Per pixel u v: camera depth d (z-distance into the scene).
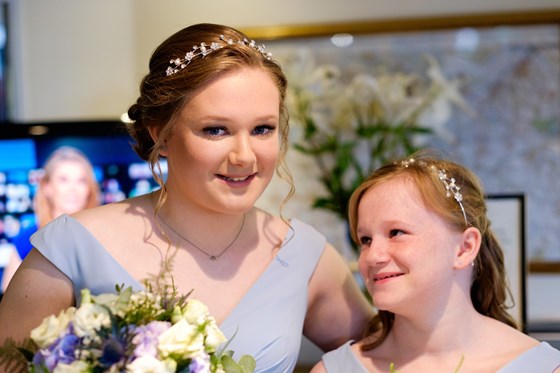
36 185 2.84
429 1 2.83
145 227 1.66
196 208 1.64
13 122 2.86
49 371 1.18
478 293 1.73
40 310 1.56
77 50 2.97
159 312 1.29
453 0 2.81
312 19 2.88
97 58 2.96
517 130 2.81
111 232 1.62
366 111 2.84
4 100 2.97
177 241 1.65
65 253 1.58
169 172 1.66
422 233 1.56
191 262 1.64
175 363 1.19
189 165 1.51
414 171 1.62
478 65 2.81
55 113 2.99
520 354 1.56
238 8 2.91
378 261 1.57
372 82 2.83
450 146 2.83
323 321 1.88
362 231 1.64
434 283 1.56
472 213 1.62
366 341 1.77
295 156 2.87
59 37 2.97
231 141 1.50
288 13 2.89
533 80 2.80
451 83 2.82
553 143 2.80
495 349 1.59
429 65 2.82
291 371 1.71
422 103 2.82
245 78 1.50
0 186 2.83
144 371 1.16
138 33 2.95
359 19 2.86
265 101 1.51
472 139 2.82
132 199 1.73
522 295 2.41
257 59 1.54
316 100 2.86
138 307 1.25
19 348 1.28
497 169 2.82
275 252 1.75
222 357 1.37
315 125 2.86
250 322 1.62
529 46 2.79
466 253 1.60
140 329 1.21
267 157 1.54
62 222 1.62
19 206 2.84
